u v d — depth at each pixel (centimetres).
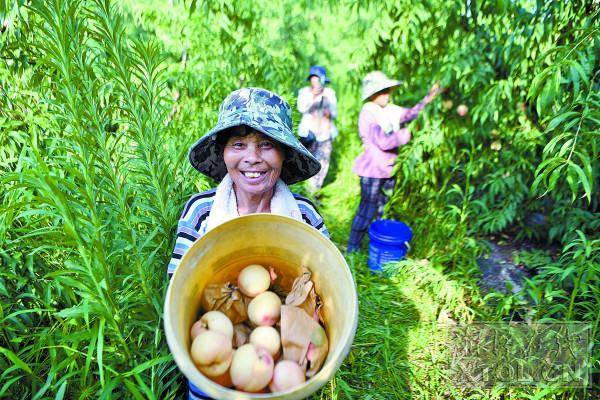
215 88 352
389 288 297
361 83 446
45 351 169
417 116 370
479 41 336
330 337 124
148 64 171
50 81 175
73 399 153
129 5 375
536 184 197
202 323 118
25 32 193
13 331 155
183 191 211
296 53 565
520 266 338
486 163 375
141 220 170
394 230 353
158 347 157
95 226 130
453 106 371
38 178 117
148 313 153
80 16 160
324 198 491
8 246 164
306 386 94
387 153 351
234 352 113
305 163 155
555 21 276
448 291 270
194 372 95
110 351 143
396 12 369
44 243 156
